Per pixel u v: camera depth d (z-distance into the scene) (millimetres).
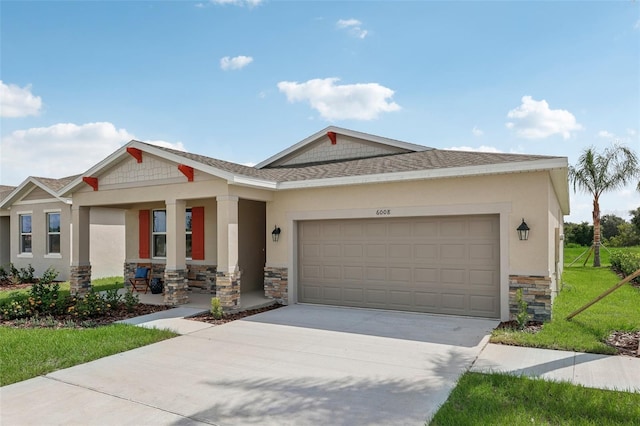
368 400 5117
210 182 10992
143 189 12172
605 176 26016
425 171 9711
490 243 9594
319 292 11773
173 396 5312
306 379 5875
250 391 5457
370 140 15438
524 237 8977
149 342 7879
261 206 14695
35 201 19984
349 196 11133
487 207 9430
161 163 11836
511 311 9180
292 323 9414
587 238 37844
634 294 13195
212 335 8414
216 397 5273
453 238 10008
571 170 26984
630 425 4270
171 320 9797
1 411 4898
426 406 4918
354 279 11273
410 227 10539
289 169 14641
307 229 11977
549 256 9117
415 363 6504
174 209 11625
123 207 15656
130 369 6371
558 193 11961
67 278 18719
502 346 7375
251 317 10109
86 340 7883
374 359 6742
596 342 7273
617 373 5840
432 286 10242
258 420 4621
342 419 4621
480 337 7969
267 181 11328
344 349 7332
